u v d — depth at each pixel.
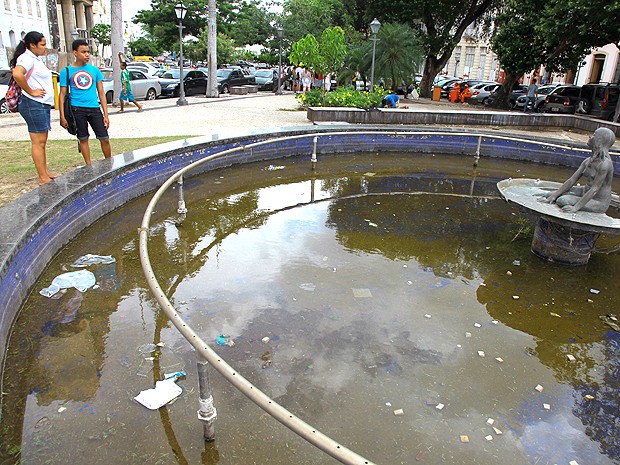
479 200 7.92
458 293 4.62
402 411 3.03
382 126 12.03
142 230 4.12
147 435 2.73
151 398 3.00
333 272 4.93
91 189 5.77
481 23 27.69
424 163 10.73
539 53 20.67
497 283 4.88
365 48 21.27
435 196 8.05
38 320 3.81
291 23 31.95
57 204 4.90
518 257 5.56
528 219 6.98
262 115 15.31
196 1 44.44
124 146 8.86
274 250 5.45
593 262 5.54
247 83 28.94
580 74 35.62
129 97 15.23
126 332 3.71
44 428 2.75
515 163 11.30
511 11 21.50
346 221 6.55
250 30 44.69
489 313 4.29
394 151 11.75
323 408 3.02
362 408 3.04
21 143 8.98
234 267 4.96
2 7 30.95
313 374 3.33
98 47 52.78
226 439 2.73
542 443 2.86
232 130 11.79
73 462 2.54
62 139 9.69
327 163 10.17
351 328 3.91
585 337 3.99
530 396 3.25
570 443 2.88
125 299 4.21
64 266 4.74
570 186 5.37
